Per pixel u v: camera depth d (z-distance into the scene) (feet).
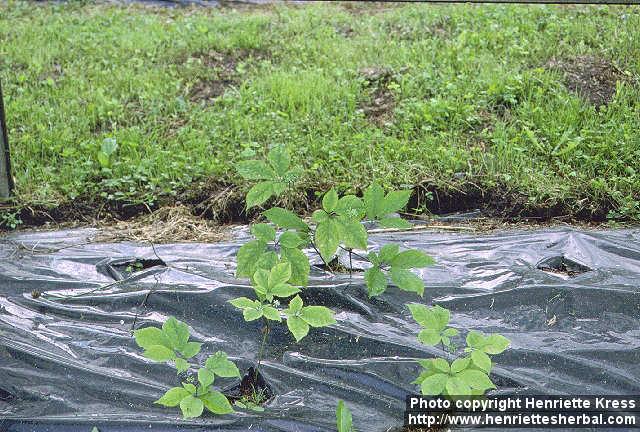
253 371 8.75
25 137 11.83
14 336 9.05
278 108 12.69
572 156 11.50
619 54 13.58
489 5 16.07
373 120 12.44
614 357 8.78
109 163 11.59
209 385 8.32
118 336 9.05
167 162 11.60
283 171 8.67
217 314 9.27
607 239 10.21
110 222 11.03
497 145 11.56
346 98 12.69
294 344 8.98
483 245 10.28
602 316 9.21
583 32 14.30
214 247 10.34
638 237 10.40
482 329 9.15
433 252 10.21
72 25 16.43
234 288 9.43
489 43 14.33
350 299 9.39
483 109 12.39
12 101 12.62
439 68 13.44
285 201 11.09
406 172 11.33
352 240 8.57
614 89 12.69
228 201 11.12
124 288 9.57
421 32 15.14
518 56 13.75
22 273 9.86
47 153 11.86
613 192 10.98
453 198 11.19
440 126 12.12
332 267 9.98
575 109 12.10
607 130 11.81
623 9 15.46
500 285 9.59
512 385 8.51
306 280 8.78
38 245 10.41
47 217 11.04
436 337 8.00
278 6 17.98
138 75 13.60
